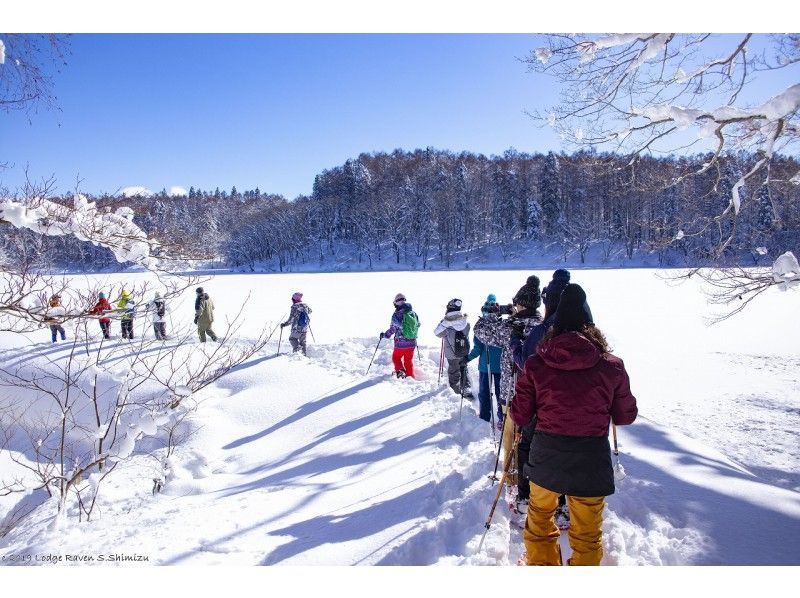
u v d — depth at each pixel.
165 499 5.71
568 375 2.79
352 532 3.84
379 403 8.06
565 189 81.00
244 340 13.23
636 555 3.19
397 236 91.69
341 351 11.88
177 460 6.76
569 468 2.74
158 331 12.33
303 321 11.57
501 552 3.25
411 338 9.29
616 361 2.82
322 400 8.59
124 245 4.21
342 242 104.12
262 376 9.91
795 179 5.52
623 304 22.92
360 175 116.38
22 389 10.16
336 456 6.15
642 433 5.49
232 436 7.89
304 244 103.62
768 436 7.40
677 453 4.81
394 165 124.44
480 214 94.69
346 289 33.44
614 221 70.62
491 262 82.81
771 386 10.12
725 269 6.04
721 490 3.92
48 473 6.37
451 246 89.75
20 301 3.85
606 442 2.79
